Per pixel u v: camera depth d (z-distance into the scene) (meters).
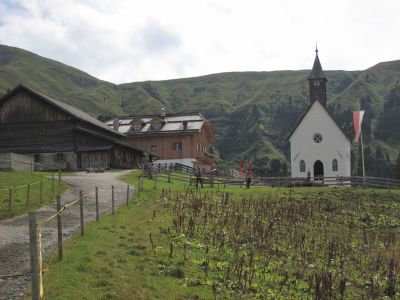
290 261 20.41
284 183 52.69
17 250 16.94
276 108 177.00
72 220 22.91
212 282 15.09
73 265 14.37
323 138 67.00
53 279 13.13
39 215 24.34
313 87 74.31
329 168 66.56
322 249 23.81
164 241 19.52
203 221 25.86
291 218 31.06
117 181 42.03
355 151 134.38
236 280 16.08
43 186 33.72
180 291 13.71
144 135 81.19
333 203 40.56
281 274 18.17
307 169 67.19
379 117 161.75
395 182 52.00
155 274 14.88
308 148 67.38
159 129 82.06
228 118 177.62
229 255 19.30
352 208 39.38
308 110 67.81
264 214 31.48
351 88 187.62
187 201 32.91
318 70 74.19
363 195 44.97
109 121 88.56
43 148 59.91
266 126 160.75
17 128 60.81
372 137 149.75
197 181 44.00
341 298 15.43
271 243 22.80
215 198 37.69
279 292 15.88
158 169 52.75
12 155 44.38
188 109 199.50
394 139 148.38
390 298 17.64
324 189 46.56
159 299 12.88
